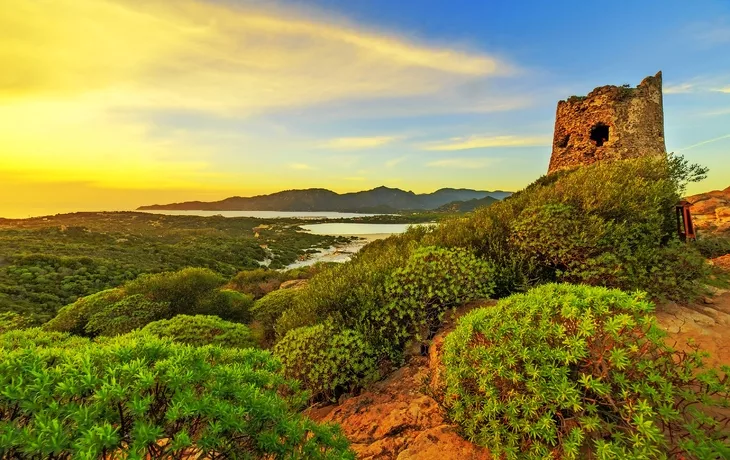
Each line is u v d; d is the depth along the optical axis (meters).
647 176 6.17
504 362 2.53
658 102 13.82
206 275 12.69
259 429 2.08
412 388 4.13
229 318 11.73
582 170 7.68
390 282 5.40
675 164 6.21
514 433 2.36
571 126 14.82
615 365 2.20
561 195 6.16
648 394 2.15
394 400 4.01
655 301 4.59
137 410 1.66
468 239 6.41
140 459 1.48
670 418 2.05
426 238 7.47
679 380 2.26
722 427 2.24
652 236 4.95
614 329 2.23
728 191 14.95
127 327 9.73
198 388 2.18
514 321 2.72
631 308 2.41
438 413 3.38
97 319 10.05
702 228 10.12
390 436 3.32
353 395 4.74
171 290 11.96
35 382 1.73
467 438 2.79
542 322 2.54
